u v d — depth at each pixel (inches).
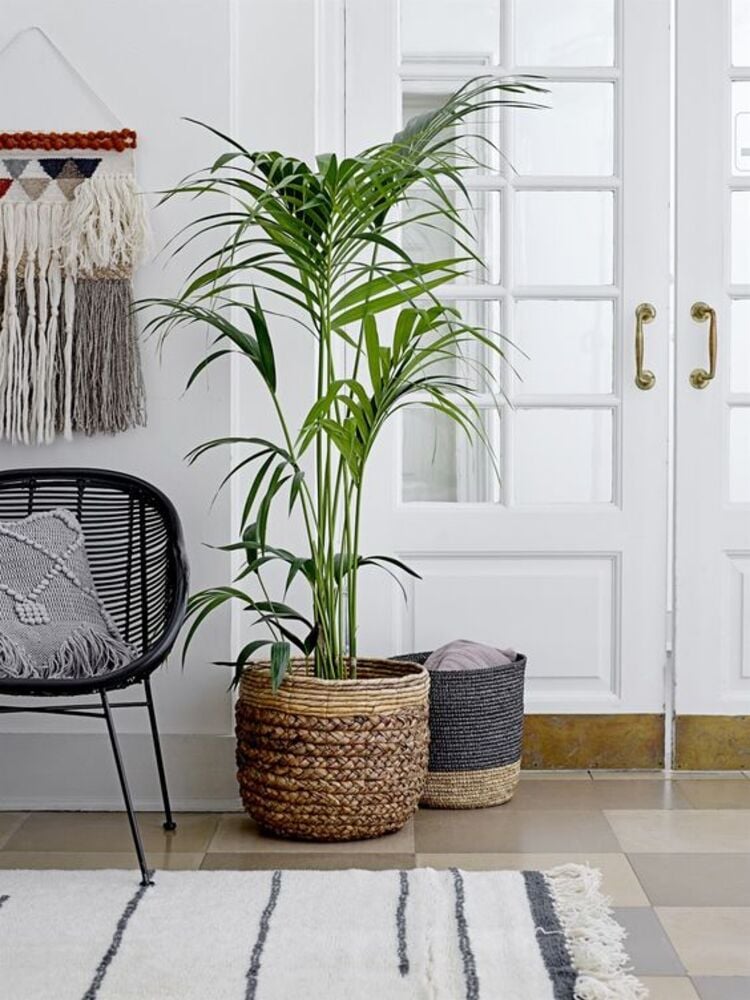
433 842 114.9
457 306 140.9
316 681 113.3
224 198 128.3
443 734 124.7
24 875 104.3
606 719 140.6
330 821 113.7
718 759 140.9
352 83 139.1
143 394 127.2
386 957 86.9
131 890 100.3
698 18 139.5
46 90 127.2
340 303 116.3
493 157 140.4
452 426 141.5
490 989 81.4
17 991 81.2
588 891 99.2
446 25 139.9
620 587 140.3
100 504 122.7
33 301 125.9
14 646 111.2
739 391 142.2
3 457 128.3
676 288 140.4
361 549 139.5
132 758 128.0
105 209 124.8
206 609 116.1
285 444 135.0
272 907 96.2
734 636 141.2
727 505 140.9
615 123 140.3
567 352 141.2
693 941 91.0
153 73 127.3
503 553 140.0
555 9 140.3
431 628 139.9
